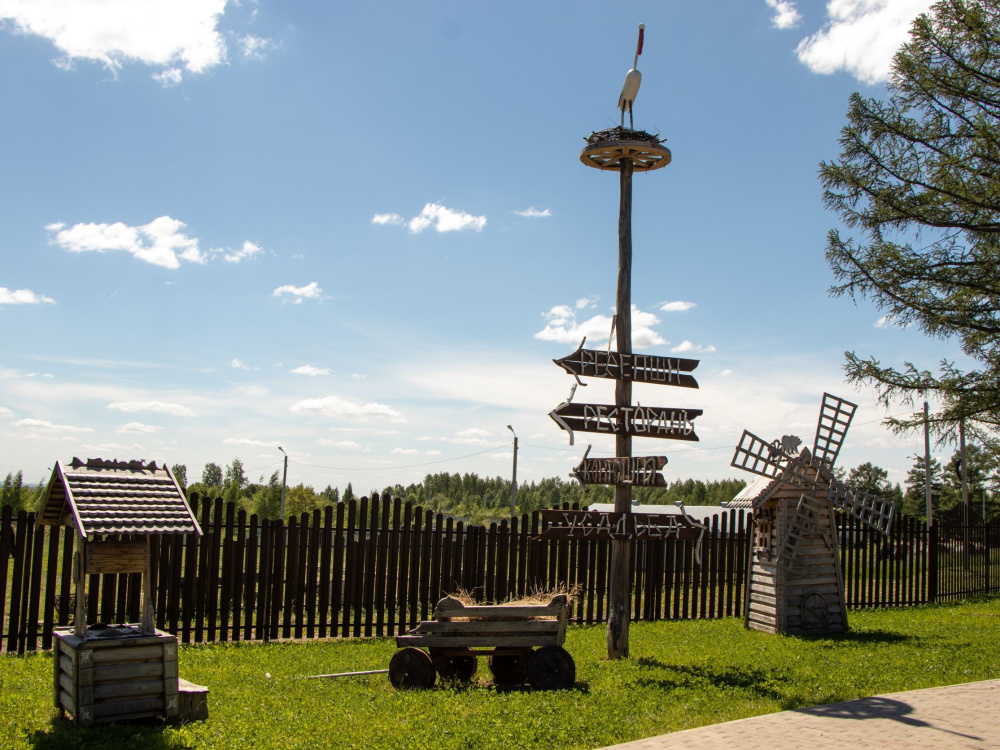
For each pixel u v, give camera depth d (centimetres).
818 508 1499
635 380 1174
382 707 820
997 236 1598
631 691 916
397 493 9181
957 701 860
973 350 1664
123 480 762
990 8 1555
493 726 752
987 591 2230
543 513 1131
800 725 760
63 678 731
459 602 950
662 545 1641
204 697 752
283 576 1302
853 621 1636
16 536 1107
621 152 1192
